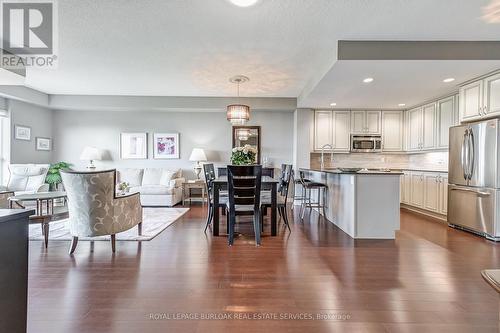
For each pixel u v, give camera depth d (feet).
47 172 17.90
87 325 5.37
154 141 21.67
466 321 5.57
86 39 10.29
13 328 3.74
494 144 11.22
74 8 8.13
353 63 10.48
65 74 14.55
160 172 21.02
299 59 12.10
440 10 8.03
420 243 10.93
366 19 8.61
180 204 20.27
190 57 11.99
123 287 6.98
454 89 14.42
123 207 10.10
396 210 11.69
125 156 21.61
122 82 16.08
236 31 9.50
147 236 11.67
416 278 7.60
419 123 18.60
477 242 11.05
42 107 20.07
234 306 6.10
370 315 5.78
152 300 6.34
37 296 6.50
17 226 3.78
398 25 8.97
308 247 10.34
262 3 7.77
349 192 12.19
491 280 2.90
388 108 19.93
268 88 17.16
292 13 8.29
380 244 10.77
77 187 9.17
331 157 21.42
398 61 10.27
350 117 20.30
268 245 10.57
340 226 13.32
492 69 11.14
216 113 21.65
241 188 10.61
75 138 21.43
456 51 10.10
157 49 11.14
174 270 8.08
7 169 17.43
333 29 9.29
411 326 5.40
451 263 8.72
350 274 7.85
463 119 13.25
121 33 9.73
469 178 12.41
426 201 16.76
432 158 18.47
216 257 9.20
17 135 17.99
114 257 9.16
